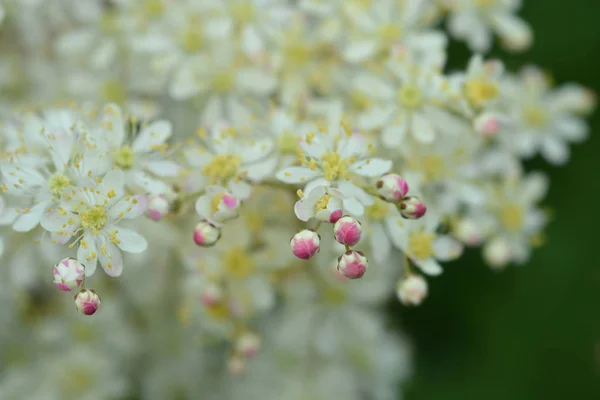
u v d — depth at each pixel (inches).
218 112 11.6
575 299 12.6
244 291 11.2
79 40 12.0
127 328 12.2
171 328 12.1
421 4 11.8
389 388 12.6
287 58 11.8
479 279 12.6
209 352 12.2
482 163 12.0
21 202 10.6
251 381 12.3
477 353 12.6
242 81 11.6
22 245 11.4
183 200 10.5
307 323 12.0
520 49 12.2
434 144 11.2
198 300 11.4
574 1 12.9
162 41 11.8
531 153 12.4
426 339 12.7
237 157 10.6
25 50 12.3
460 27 12.1
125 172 10.5
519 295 12.6
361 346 12.3
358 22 11.6
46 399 12.1
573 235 12.7
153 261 11.7
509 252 12.1
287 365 12.2
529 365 12.6
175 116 11.7
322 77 11.8
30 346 12.2
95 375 12.2
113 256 10.1
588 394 12.5
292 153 10.8
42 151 10.5
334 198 9.9
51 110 10.8
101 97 11.9
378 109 11.1
